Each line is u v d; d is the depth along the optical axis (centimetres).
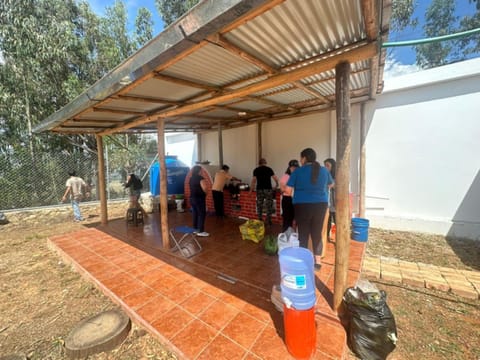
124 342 204
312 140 555
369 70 308
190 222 578
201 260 348
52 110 765
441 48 792
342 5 160
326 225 345
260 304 238
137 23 1036
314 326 171
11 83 699
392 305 241
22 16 687
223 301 245
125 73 234
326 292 253
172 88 298
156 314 226
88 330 207
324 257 340
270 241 369
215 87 307
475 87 389
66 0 823
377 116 476
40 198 718
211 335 196
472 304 238
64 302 271
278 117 560
